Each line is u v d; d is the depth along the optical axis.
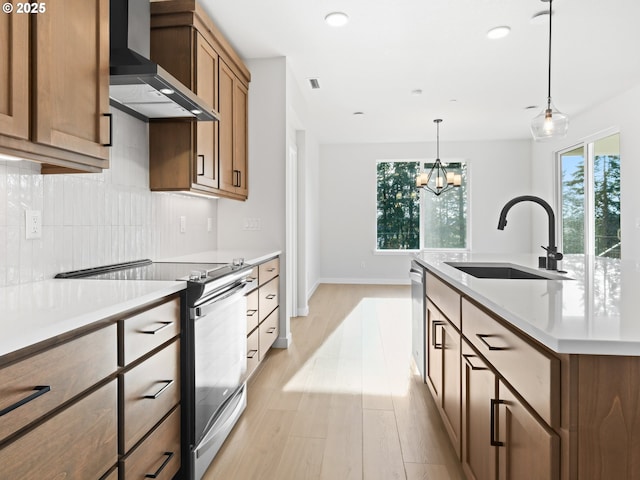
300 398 2.49
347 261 7.29
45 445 0.88
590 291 1.26
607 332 0.79
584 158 5.47
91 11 1.43
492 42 3.28
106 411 1.11
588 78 4.12
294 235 4.80
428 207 7.23
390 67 3.79
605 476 0.77
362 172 7.24
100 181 2.07
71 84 1.33
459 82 4.20
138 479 1.27
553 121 2.74
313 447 1.94
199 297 1.59
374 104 4.96
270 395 2.53
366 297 5.89
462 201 7.16
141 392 1.29
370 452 1.89
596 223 5.29
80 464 1.00
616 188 4.86
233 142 3.16
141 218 2.45
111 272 1.94
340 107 5.09
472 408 1.46
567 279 1.57
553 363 0.81
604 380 0.76
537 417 0.89
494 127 6.13
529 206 6.95
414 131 6.35
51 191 1.72
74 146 1.34
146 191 2.51
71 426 0.97
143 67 1.68
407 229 7.27
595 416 0.77
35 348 0.88
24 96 1.14
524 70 3.89
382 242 7.32
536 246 6.77
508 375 1.07
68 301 1.20
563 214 6.12
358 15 2.85
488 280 1.52
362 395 2.53
